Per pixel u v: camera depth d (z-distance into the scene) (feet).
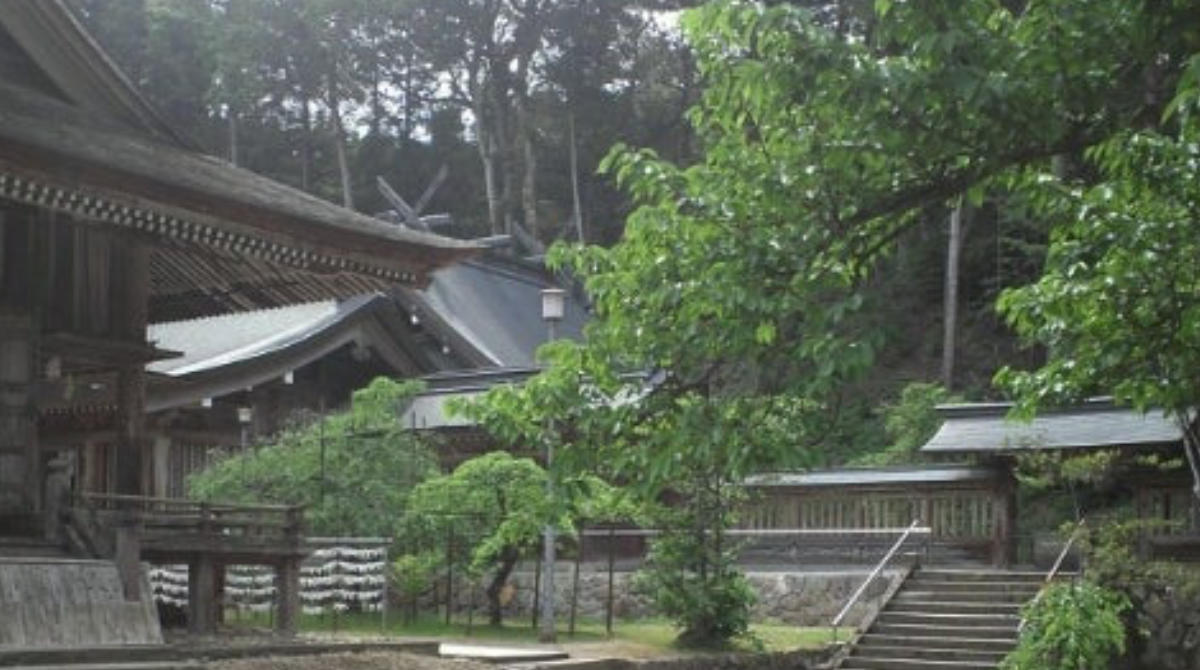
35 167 48.29
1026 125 24.00
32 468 54.03
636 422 26.08
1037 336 32.50
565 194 191.31
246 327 117.29
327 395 113.70
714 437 24.90
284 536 59.72
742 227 25.22
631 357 25.93
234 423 105.19
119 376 59.00
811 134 25.03
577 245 29.35
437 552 74.69
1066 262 28.25
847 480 89.45
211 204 54.29
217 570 66.23
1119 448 76.79
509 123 190.70
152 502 55.47
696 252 24.91
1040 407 35.86
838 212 25.00
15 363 53.67
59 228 56.03
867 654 70.69
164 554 54.60
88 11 178.40
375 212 191.93
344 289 66.23
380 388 83.87
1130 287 26.48
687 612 68.95
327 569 73.82
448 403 27.91
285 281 66.33
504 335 139.03
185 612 68.13
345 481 77.46
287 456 78.64
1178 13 23.16
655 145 181.57
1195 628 60.59
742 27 24.85
